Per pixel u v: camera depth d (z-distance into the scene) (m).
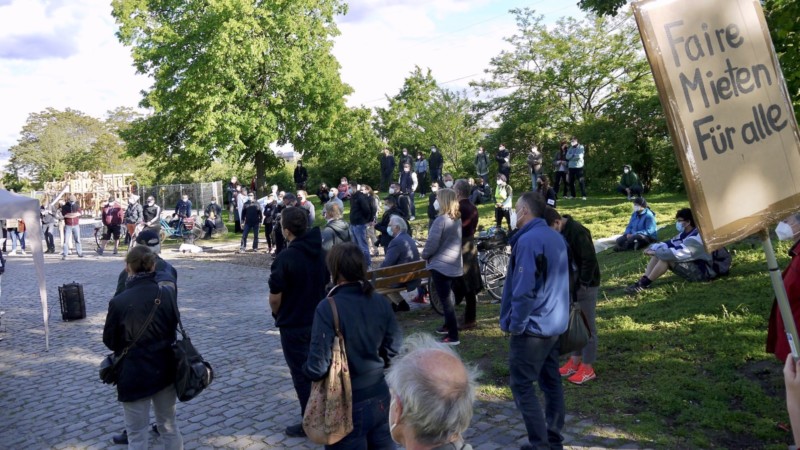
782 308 2.34
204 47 29.27
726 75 2.44
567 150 22.94
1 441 5.46
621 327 6.90
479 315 8.73
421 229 19.31
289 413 5.72
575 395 5.41
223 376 6.90
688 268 8.04
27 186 69.38
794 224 3.82
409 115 44.72
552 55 30.61
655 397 5.11
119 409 6.16
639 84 28.09
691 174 2.30
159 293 4.09
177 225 23.55
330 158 33.50
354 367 3.30
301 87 31.05
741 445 4.33
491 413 5.27
